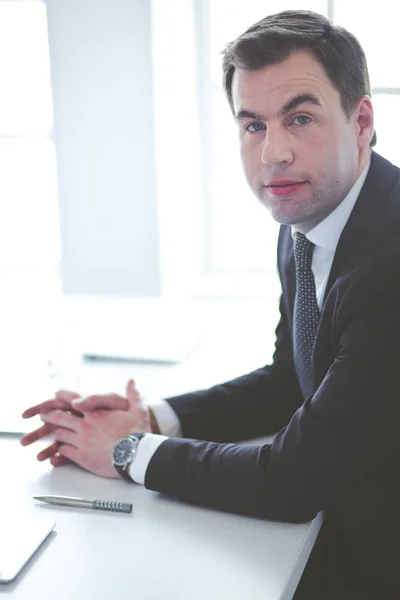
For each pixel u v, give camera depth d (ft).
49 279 9.60
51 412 4.21
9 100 9.38
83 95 8.77
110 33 8.55
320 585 3.91
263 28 3.75
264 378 4.68
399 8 8.45
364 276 3.61
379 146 8.82
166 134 8.87
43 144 9.43
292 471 3.44
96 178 8.96
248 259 9.75
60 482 3.85
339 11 8.63
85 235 9.14
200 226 9.73
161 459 3.69
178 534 3.32
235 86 3.80
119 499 3.65
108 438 4.01
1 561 3.06
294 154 3.70
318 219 3.98
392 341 3.49
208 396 4.50
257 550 3.18
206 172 9.58
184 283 9.27
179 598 2.83
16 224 9.75
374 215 3.85
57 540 3.27
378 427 3.46
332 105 3.70
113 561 3.10
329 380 3.55
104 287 9.25
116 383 5.26
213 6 9.10
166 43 8.71
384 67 8.63
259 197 3.93
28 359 5.71
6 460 4.13
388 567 3.76
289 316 4.63
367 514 3.78
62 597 2.85
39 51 9.13
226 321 6.72
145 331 6.39
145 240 9.03
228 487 3.51
